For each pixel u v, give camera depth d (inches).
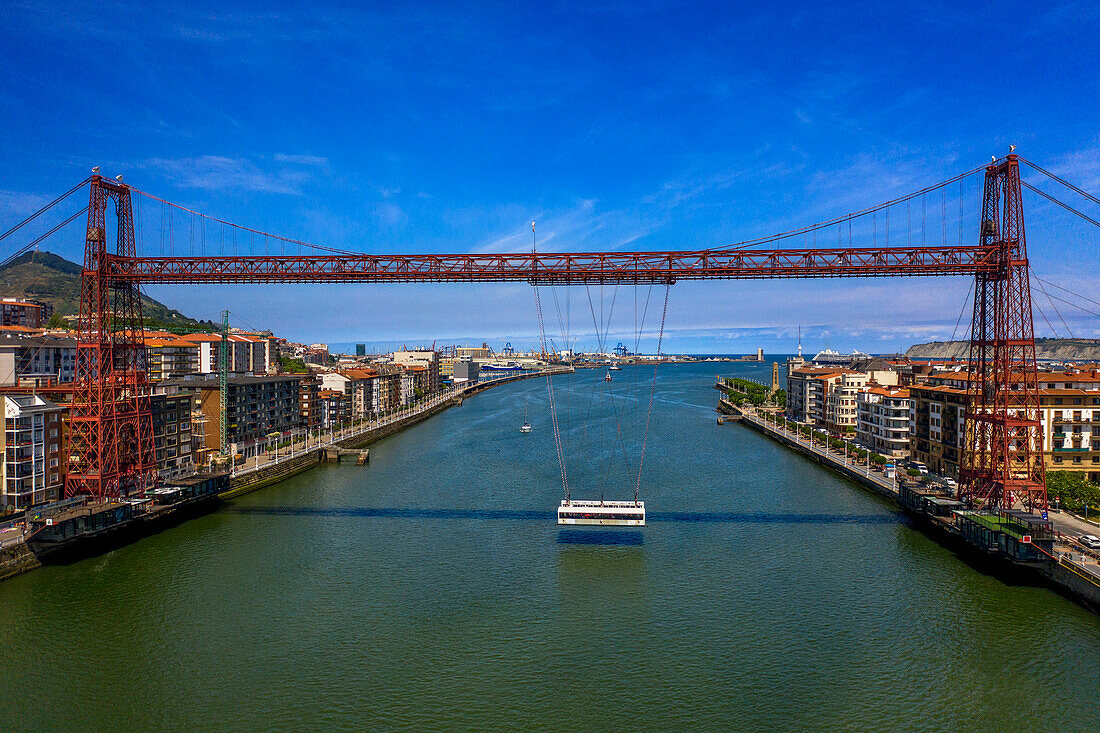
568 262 3297.2
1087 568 2561.5
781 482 4736.7
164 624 2437.3
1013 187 3061.0
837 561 3048.7
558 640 2313.0
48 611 2546.8
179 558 3132.4
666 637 2330.2
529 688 2025.1
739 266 3206.2
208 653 2231.8
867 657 2187.5
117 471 3462.1
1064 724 1840.6
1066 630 2349.9
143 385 3690.9
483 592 2723.9
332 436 6609.3
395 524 3690.9
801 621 2440.9
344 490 4584.2
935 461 4650.6
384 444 6781.5
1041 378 4291.3
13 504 3321.9
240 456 5128.0
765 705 1932.8
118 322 3644.2
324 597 2674.7
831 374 7431.1
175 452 4552.2
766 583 2797.7
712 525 3636.8
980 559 3058.6
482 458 5787.4
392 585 2795.3
